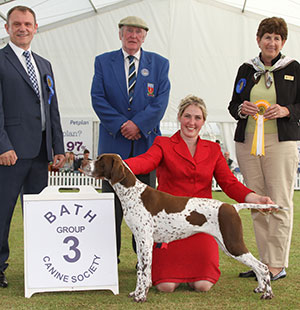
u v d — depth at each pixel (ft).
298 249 16.69
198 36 46.47
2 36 42.24
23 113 12.23
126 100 14.07
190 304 10.25
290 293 11.23
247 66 13.67
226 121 46.50
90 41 46.70
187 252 11.60
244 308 10.00
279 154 12.92
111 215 11.76
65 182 43.21
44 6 41.37
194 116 11.94
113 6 46.32
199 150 12.22
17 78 12.16
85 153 43.21
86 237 11.48
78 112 46.26
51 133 13.34
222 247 10.46
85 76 46.47
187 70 46.55
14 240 18.20
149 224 10.43
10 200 12.21
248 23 46.34
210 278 11.34
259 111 12.80
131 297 10.80
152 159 12.01
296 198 36.96
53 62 46.62
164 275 11.33
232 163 46.01
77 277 11.16
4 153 11.57
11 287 11.69
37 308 9.93
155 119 13.79
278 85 12.94
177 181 12.14
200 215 10.44
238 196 11.69
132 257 15.39
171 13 46.52
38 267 11.07
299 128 12.97
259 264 10.46
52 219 11.47
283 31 12.68
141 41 14.02
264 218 13.35
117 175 10.32
